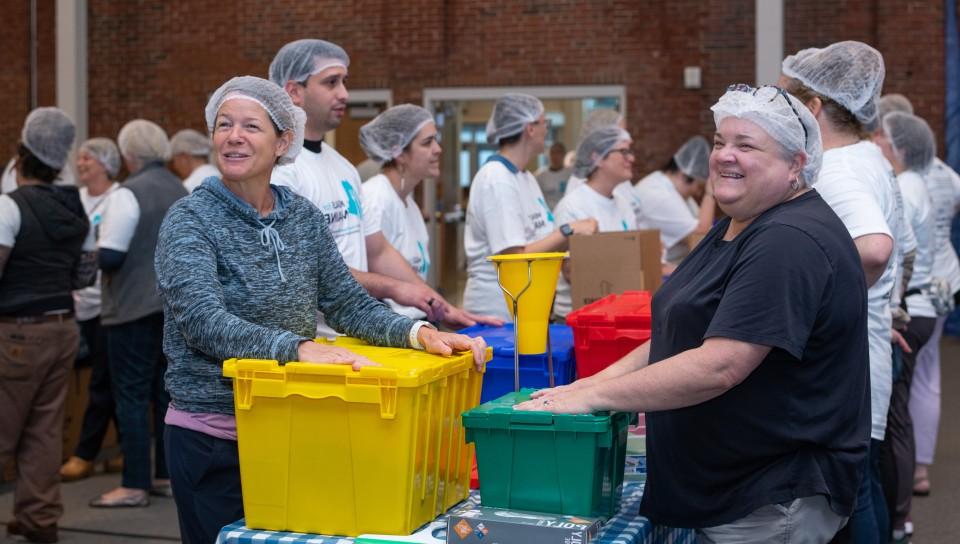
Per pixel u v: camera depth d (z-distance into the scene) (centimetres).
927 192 433
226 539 203
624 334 261
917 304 415
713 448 201
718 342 190
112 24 1116
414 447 196
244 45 1093
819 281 191
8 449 419
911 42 1012
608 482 208
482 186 415
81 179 585
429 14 1064
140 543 442
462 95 1067
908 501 411
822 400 197
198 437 225
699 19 1030
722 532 204
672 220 604
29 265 414
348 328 239
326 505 199
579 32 1051
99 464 582
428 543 193
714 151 205
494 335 278
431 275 1088
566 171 1005
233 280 222
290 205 235
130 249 480
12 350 411
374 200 385
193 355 225
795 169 202
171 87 1111
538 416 198
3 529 459
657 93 1042
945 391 783
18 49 1129
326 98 299
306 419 198
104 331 539
